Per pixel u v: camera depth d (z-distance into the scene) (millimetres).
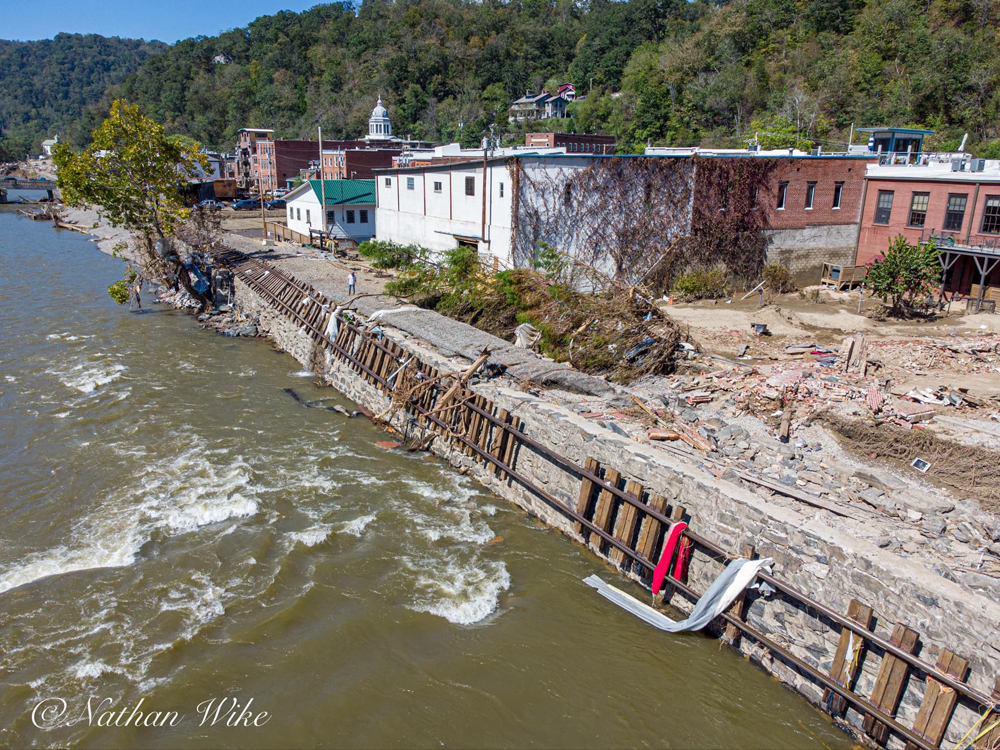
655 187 32406
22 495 18766
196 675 12656
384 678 12688
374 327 26375
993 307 29625
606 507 15609
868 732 11133
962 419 17641
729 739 11531
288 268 38625
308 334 29891
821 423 17656
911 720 10664
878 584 11195
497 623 14141
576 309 24812
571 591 15086
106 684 12453
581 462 16562
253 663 12977
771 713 12000
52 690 12281
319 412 24953
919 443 16125
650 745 11414
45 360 29703
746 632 12914
